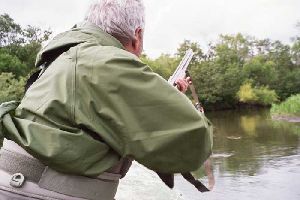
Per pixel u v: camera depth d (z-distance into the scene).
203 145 1.66
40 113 1.64
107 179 1.73
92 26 1.82
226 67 79.00
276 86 82.62
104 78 1.63
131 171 5.80
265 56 92.56
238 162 18.00
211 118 51.53
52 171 1.65
